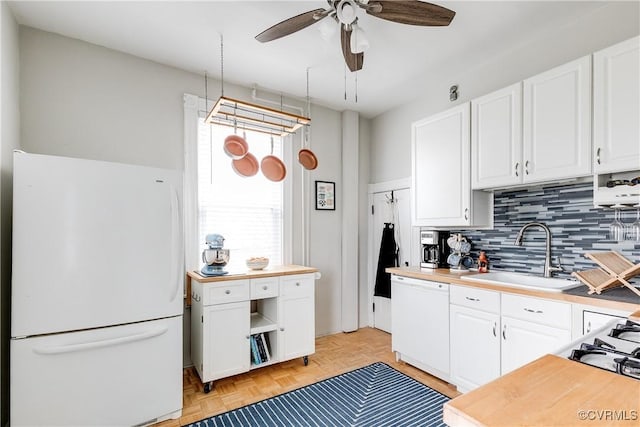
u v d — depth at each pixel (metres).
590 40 2.14
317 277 2.99
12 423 1.61
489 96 2.41
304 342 2.89
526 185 2.31
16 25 2.15
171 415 2.06
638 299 1.62
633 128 1.69
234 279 2.51
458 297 2.36
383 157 3.96
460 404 0.66
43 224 1.68
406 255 3.61
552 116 2.04
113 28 2.28
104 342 1.81
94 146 2.47
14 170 1.63
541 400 0.67
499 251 2.72
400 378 2.60
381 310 3.90
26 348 1.64
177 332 2.09
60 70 2.36
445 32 2.33
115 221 1.88
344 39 1.87
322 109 3.77
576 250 2.22
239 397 2.32
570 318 1.76
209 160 3.00
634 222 1.92
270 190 3.35
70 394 1.74
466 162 2.57
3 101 1.86
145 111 2.68
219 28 2.28
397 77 3.03
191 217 2.85
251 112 3.23
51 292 1.69
